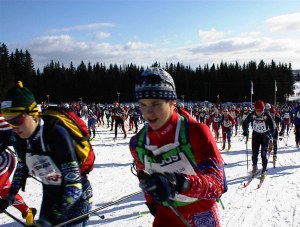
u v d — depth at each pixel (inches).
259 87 3878.0
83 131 111.3
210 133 88.3
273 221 215.3
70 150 101.5
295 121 591.2
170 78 84.9
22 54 3976.4
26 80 3865.7
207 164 84.4
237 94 3907.5
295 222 213.2
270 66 4065.0
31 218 165.5
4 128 150.5
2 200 124.8
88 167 115.2
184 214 95.4
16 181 125.0
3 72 3142.2
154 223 103.4
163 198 72.5
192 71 4092.0
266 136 327.0
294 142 677.3
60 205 99.2
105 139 676.1
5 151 164.2
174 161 89.4
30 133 101.7
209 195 80.8
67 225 112.1
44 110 112.2
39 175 109.5
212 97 3939.5
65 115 109.0
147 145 92.4
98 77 3764.8
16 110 97.2
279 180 328.5
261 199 263.6
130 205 242.5
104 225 204.4
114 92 3727.9
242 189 294.2
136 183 308.2
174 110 91.5
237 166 404.8
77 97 3759.8
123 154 478.9
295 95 4712.1
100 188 290.2
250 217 223.0
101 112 1095.6
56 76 3796.8
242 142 679.7
